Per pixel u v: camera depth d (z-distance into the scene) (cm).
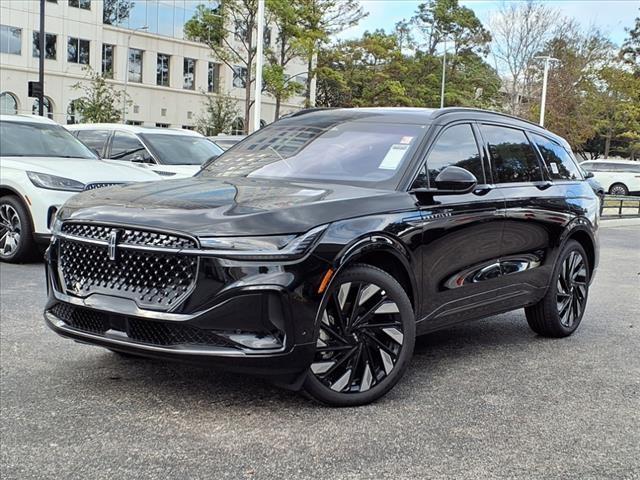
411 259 443
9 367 475
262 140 557
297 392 440
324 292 384
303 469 335
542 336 624
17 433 368
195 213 385
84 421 386
